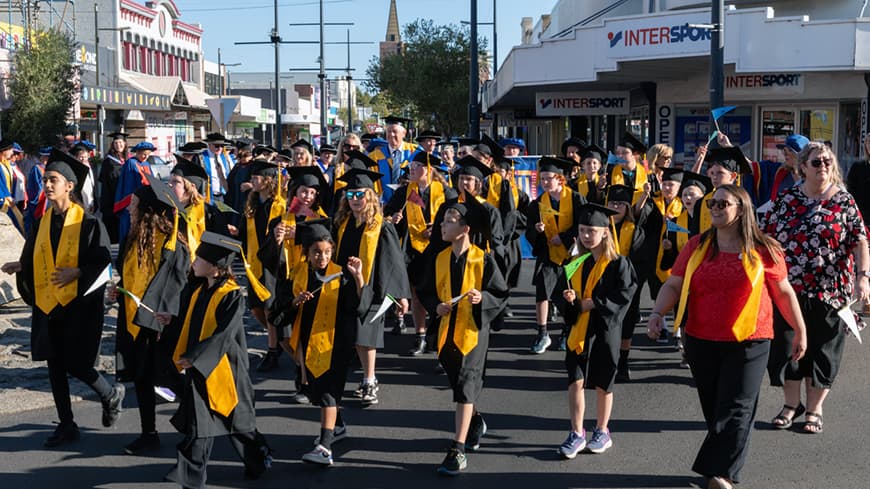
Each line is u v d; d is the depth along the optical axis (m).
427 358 9.46
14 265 6.81
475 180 8.95
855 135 19.23
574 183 11.34
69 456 6.54
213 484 6.00
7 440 6.86
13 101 31.66
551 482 6.00
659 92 22.06
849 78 18.92
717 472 5.45
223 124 23.86
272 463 6.40
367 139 17.28
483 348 6.26
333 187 10.55
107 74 44.56
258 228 9.12
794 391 7.02
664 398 7.91
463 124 49.22
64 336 6.72
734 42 17.72
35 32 32.84
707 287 5.55
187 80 63.19
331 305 6.40
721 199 5.48
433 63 48.31
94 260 6.69
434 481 6.05
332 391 6.32
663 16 18.09
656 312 5.79
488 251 8.56
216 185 17.12
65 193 6.70
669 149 10.11
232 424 5.69
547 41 20.38
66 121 33.62
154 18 56.00
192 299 5.88
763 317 5.53
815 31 17.03
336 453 6.61
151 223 6.81
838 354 6.84
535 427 7.17
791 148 7.94
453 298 6.29
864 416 7.28
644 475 6.10
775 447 6.59
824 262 6.69
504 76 24.84
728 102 21.08
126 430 7.14
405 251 9.91
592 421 7.29
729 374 5.53
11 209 15.02
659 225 9.20
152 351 6.62
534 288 13.49
